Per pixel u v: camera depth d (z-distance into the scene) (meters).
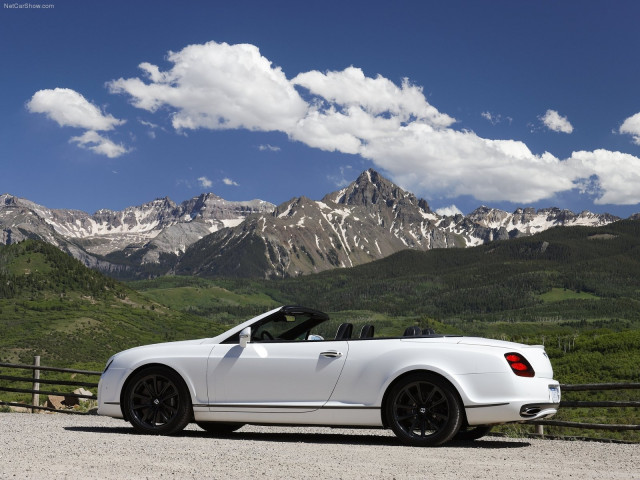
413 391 8.05
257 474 5.58
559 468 6.30
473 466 6.25
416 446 7.81
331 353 8.23
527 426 11.34
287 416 8.30
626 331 111.25
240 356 8.55
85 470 5.62
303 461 6.34
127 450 6.84
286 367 8.36
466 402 7.73
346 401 8.12
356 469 5.93
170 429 8.64
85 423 10.49
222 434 9.15
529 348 8.10
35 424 9.85
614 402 10.05
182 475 5.48
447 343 8.02
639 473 6.11
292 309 8.87
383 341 8.22
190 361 8.71
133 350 9.09
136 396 8.86
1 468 5.62
